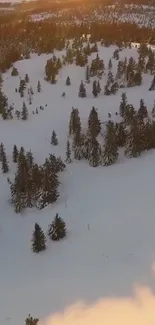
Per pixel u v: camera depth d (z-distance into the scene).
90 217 58.81
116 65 111.88
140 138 75.06
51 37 133.12
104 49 123.19
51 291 45.25
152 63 107.38
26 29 150.75
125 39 131.62
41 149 81.00
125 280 45.19
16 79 108.81
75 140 77.00
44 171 66.25
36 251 53.06
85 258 50.47
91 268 48.34
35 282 47.28
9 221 61.25
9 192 68.38
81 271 48.09
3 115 93.19
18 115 92.94
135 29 147.50
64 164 74.06
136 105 92.38
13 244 55.78
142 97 96.44
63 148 81.00
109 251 50.91
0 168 74.88
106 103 95.56
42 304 43.25
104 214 58.88
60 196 65.50
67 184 68.81
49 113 94.56
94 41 130.38
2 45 127.62
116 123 79.00
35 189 63.84
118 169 71.88
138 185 65.38
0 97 96.50
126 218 56.97
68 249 53.00
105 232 54.81
